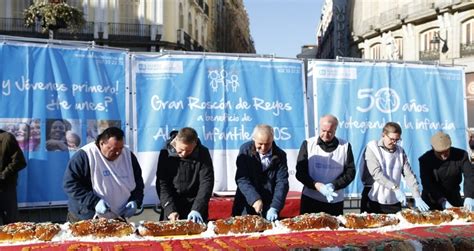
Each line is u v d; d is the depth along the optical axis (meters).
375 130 7.59
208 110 6.96
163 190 4.90
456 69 8.00
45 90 6.36
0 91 6.16
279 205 5.00
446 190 5.81
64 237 4.07
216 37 52.41
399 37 40.56
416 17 37.06
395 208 5.71
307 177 5.46
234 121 7.05
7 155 5.89
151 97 6.81
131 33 30.36
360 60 7.60
